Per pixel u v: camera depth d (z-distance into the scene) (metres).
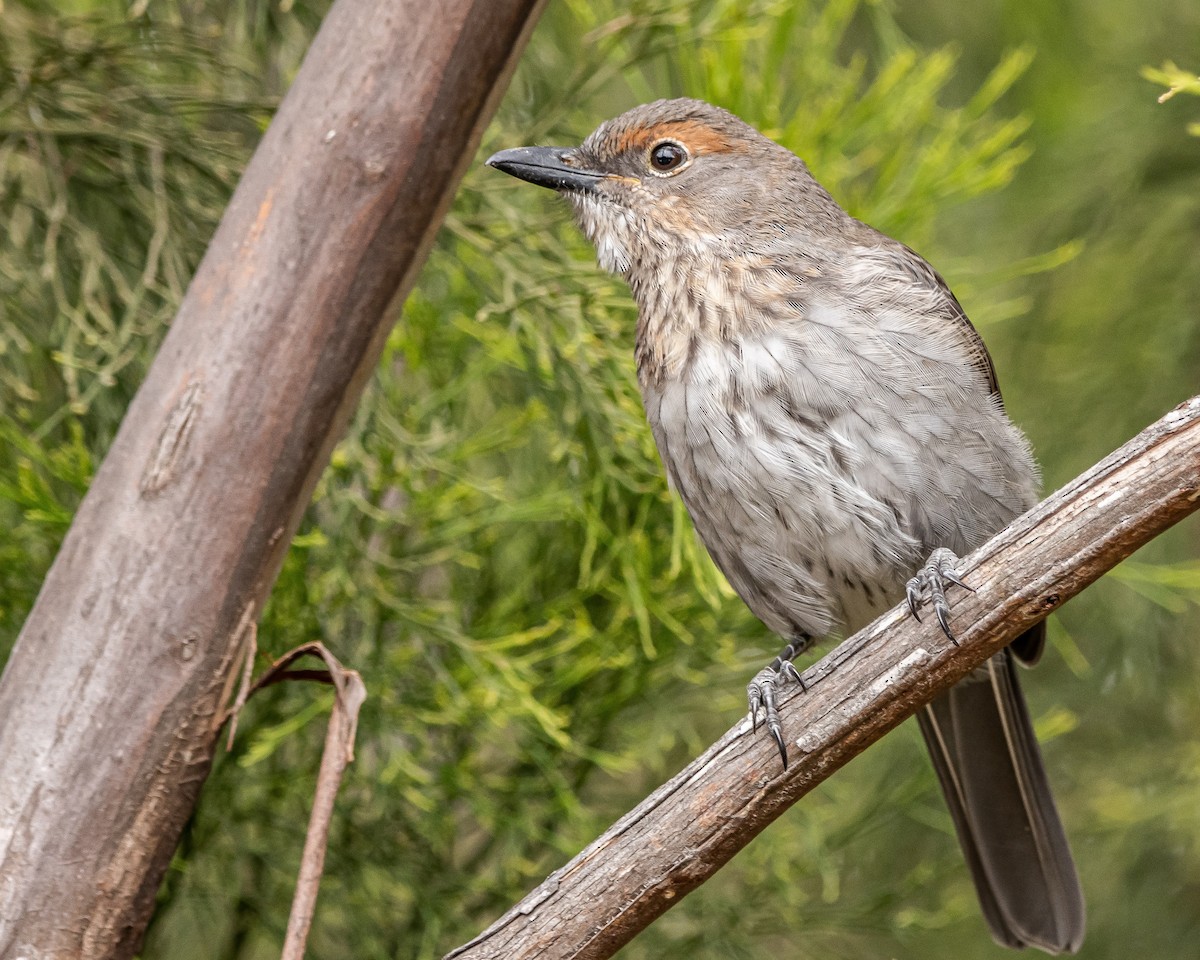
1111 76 11.89
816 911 9.57
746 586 8.57
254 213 6.36
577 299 8.70
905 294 8.14
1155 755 11.66
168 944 9.52
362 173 6.34
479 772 9.05
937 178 9.18
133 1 8.66
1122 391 11.47
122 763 6.09
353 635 8.88
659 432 8.28
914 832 11.08
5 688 6.15
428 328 8.70
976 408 8.09
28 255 8.76
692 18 9.46
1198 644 11.88
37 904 5.98
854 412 7.86
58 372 8.86
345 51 6.39
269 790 8.69
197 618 6.19
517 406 9.35
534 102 9.57
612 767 8.42
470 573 9.12
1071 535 5.85
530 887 8.96
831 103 9.24
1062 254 9.84
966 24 12.44
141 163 8.69
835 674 6.10
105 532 6.19
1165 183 11.68
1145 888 11.63
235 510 6.23
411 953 8.84
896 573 8.20
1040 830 8.57
